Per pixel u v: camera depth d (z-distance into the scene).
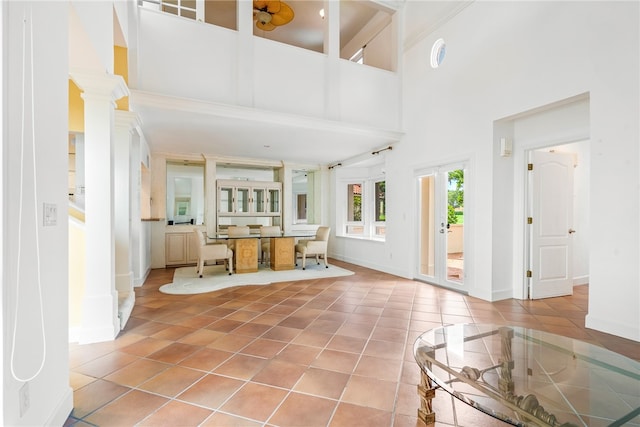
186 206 8.84
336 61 4.95
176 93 3.88
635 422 1.30
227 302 3.81
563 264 4.24
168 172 8.40
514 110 3.66
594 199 2.90
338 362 2.27
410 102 5.33
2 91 1.13
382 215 6.96
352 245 7.08
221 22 6.37
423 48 5.05
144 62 3.73
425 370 1.58
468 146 4.26
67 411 1.63
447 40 4.60
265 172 8.81
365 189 7.26
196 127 4.64
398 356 2.37
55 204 1.54
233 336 2.74
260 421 1.62
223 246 5.52
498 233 3.99
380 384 1.98
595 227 2.90
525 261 4.03
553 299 4.04
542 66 3.37
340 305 3.70
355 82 5.11
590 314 2.96
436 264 4.86
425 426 1.59
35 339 1.35
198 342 2.61
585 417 1.31
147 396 1.83
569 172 4.31
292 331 2.86
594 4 2.90
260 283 4.86
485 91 4.02
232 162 7.23
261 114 4.34
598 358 1.80
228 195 7.40
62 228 1.62
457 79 4.43
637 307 2.63
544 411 1.34
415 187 5.24
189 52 3.95
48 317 1.47
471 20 4.22
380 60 6.14
